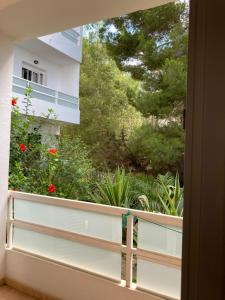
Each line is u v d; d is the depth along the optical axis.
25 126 3.50
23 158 3.45
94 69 8.40
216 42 0.55
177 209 2.61
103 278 2.18
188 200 0.59
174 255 1.89
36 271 2.54
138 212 2.05
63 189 3.53
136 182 3.91
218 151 0.54
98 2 1.99
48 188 3.35
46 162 3.57
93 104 8.10
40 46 6.78
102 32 6.80
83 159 3.96
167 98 5.71
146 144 6.03
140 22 6.05
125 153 6.65
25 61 6.98
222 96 0.54
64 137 4.33
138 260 2.05
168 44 5.77
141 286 2.03
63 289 2.38
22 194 2.70
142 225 2.04
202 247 0.56
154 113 5.93
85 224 2.31
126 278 2.08
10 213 2.79
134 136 6.32
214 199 0.54
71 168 3.64
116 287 2.10
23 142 3.45
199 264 0.56
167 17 5.70
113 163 6.90
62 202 2.43
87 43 8.58
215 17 0.56
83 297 2.26
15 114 3.43
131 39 6.12
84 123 8.16
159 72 5.93
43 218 2.57
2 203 2.73
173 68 5.54
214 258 0.54
